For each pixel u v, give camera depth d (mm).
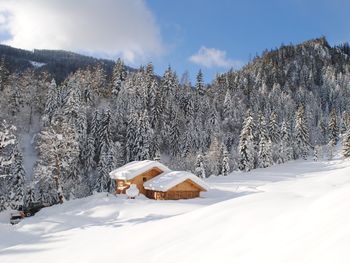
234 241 9758
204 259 9125
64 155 42781
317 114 157000
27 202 53438
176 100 107875
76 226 24812
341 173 28797
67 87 93938
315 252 6980
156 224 15281
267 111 132500
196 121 99938
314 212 9766
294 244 7922
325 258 6539
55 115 82688
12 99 93375
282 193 14891
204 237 11023
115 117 87375
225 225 11602
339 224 7945
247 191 41219
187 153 85875
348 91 195125
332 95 191250
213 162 78000
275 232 9336
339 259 6270
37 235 23297
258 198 14289
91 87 103875
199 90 120000
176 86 111000
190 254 9797
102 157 68000
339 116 157375
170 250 10680
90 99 97188
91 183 70562
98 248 13203
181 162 81438
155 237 12703
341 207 9117
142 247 11844
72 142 43375
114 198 33844
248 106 136750
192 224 13062
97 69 113875
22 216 41625
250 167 78312
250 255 8344
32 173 66875
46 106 89312
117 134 84938
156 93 96625
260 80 194500
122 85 103438
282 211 11312
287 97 156125
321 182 26422
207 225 12297
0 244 20641
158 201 32500
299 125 102812
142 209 28328
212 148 80062
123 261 10891
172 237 12055
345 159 88688
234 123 114250
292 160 98562
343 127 127500
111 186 66250
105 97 109875
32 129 92375
